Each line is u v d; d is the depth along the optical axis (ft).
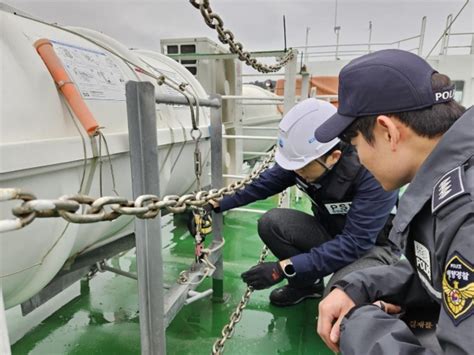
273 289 5.68
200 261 4.56
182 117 4.98
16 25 2.60
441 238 1.71
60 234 2.63
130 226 4.02
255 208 10.16
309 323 4.83
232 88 9.40
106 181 3.01
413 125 1.92
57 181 2.47
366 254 4.23
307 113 3.99
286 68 7.22
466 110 1.92
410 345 1.95
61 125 2.56
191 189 5.83
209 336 4.57
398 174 2.09
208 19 3.23
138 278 3.06
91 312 5.08
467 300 1.55
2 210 2.00
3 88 2.20
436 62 18.53
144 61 5.11
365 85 2.02
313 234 4.84
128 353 4.27
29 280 2.58
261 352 4.27
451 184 1.73
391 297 2.85
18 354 4.21
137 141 2.79
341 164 3.99
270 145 15.70
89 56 3.38
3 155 2.00
